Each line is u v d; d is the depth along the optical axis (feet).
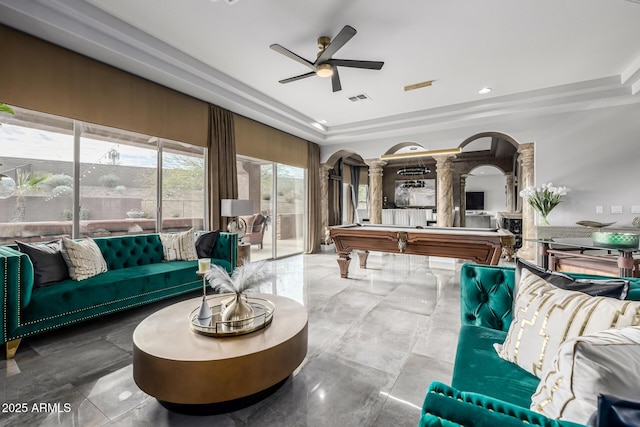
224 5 8.56
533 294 4.19
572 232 14.29
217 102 14.53
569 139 15.49
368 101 16.16
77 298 7.97
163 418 4.91
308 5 8.52
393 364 6.64
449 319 9.28
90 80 10.20
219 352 4.78
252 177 18.56
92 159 11.21
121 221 12.07
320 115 18.76
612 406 1.80
